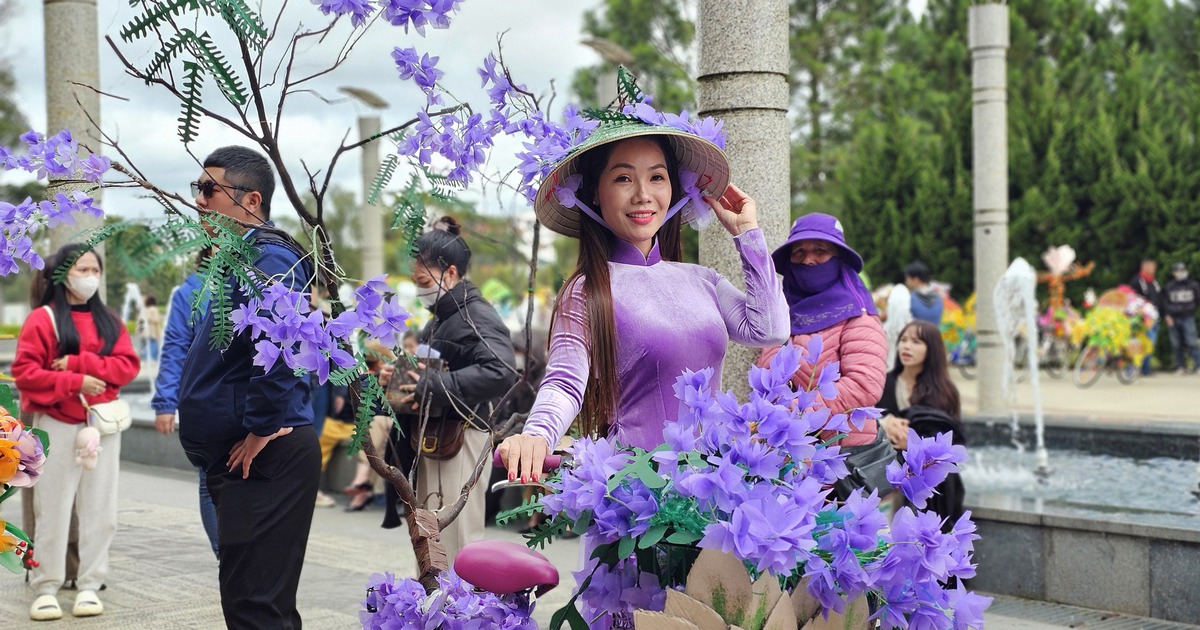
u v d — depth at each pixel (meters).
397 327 2.21
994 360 10.62
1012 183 20.69
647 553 2.01
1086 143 19.83
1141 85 20.25
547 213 2.55
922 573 1.86
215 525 5.25
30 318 4.90
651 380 2.37
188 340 5.41
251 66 2.16
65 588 5.41
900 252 21.09
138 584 5.45
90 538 4.91
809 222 3.67
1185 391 14.40
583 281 2.41
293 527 3.26
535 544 2.11
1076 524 5.04
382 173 2.48
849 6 25.30
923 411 5.31
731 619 1.82
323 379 2.18
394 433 4.31
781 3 3.82
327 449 8.60
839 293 3.65
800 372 3.60
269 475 3.22
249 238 2.88
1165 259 18.69
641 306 2.39
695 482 1.79
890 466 2.01
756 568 1.85
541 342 7.91
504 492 7.45
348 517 7.71
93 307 5.05
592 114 2.50
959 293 20.89
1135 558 4.88
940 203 20.89
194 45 2.11
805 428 1.85
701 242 3.86
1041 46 25.34
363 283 2.20
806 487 1.83
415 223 2.50
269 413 3.03
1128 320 15.63
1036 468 8.16
